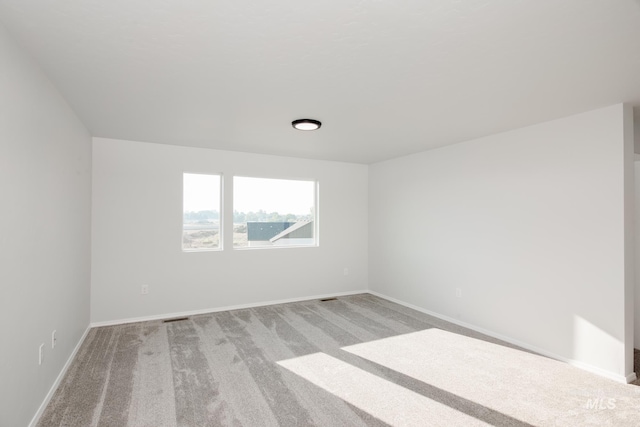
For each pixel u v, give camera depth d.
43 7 1.53
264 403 2.39
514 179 3.62
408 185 5.15
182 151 4.58
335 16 1.61
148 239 4.36
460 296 4.23
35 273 2.13
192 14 1.59
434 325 4.17
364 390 2.58
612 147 2.84
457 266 4.28
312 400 2.43
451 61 2.09
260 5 1.52
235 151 4.91
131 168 4.27
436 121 3.36
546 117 3.21
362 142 4.30
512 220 3.63
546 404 2.39
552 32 1.75
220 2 1.50
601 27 1.70
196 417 2.21
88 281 3.87
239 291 4.95
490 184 3.88
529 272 3.45
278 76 2.31
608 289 2.85
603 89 2.52
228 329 3.98
